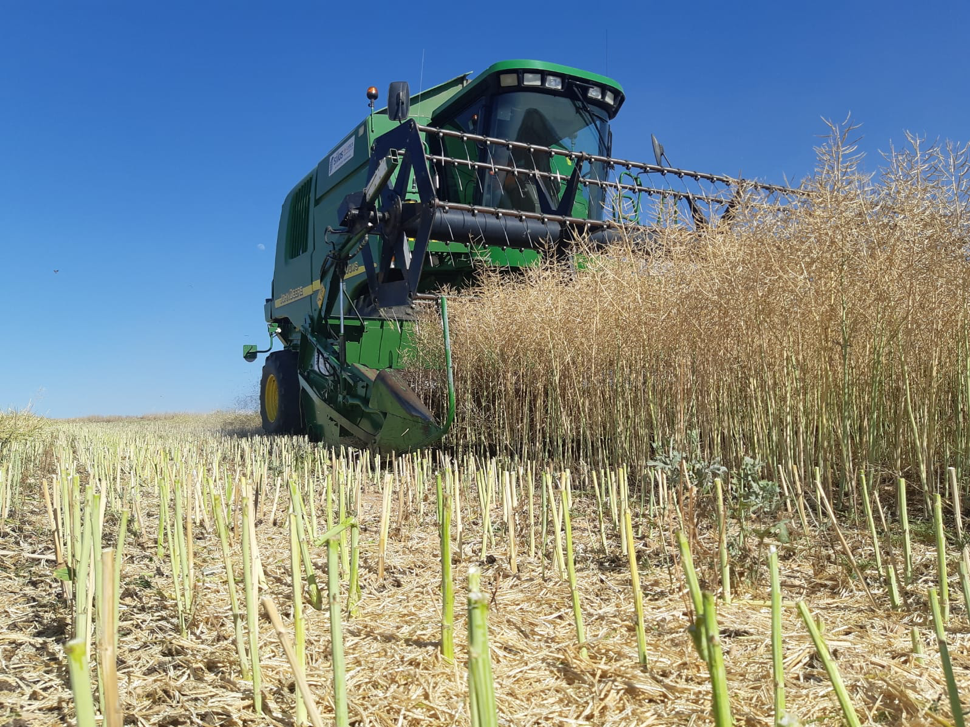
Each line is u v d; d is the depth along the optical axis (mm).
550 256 7020
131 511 4629
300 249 10172
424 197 6316
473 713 1094
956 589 2828
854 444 4430
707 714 1843
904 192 4230
